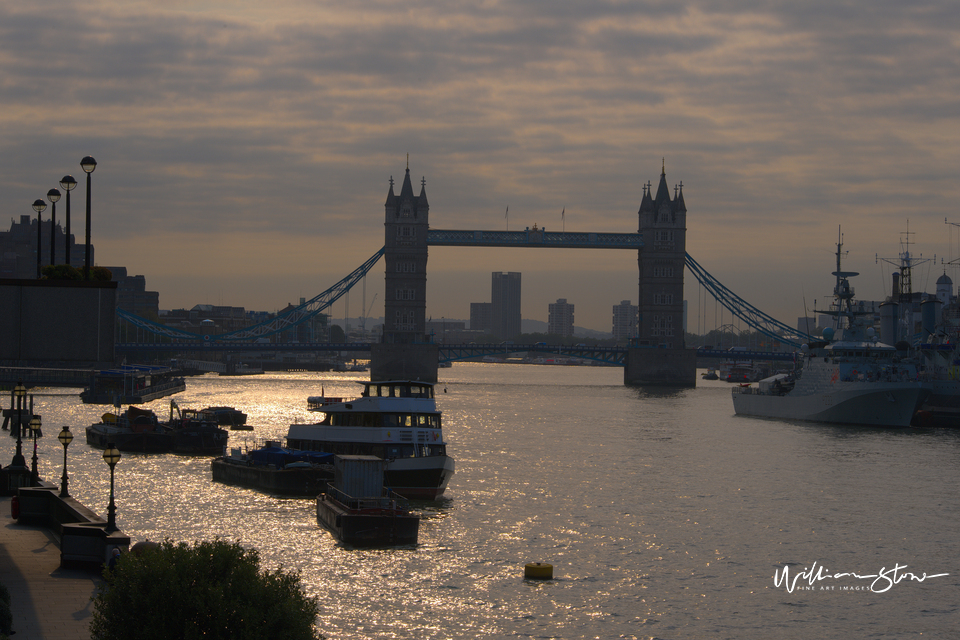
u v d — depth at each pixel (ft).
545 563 199.93
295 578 113.70
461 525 234.58
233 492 275.39
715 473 327.06
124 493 269.85
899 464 353.72
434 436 284.82
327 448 287.89
